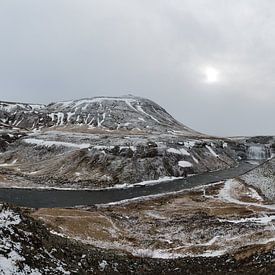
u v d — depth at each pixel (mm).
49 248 24828
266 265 28594
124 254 34656
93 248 31359
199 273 29000
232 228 42844
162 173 94500
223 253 34531
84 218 49438
